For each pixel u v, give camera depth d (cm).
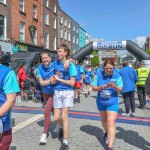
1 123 312
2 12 2478
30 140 648
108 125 565
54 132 720
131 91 987
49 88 627
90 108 1145
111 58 582
